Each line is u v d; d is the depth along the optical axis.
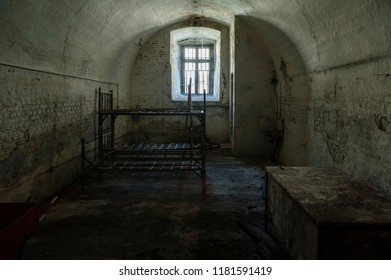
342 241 2.56
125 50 9.57
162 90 11.27
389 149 3.76
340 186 3.55
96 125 7.93
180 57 12.08
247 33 9.40
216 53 11.74
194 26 10.95
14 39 4.38
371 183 4.19
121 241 4.11
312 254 2.69
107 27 7.24
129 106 11.12
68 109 6.38
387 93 3.79
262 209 5.26
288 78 8.16
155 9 8.55
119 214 5.04
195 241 4.10
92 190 6.29
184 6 9.14
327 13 4.83
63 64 6.06
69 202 5.60
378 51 3.96
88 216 4.96
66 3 5.15
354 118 4.65
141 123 11.40
